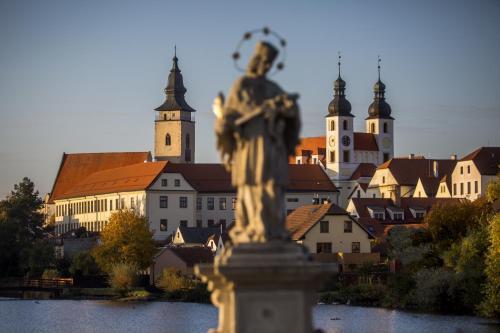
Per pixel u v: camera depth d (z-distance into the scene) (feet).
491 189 480.23
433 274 424.05
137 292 610.24
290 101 80.33
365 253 593.42
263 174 80.18
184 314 474.08
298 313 79.25
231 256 79.15
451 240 461.78
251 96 81.97
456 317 399.24
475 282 408.46
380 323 386.73
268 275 78.38
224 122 80.02
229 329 80.33
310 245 599.16
